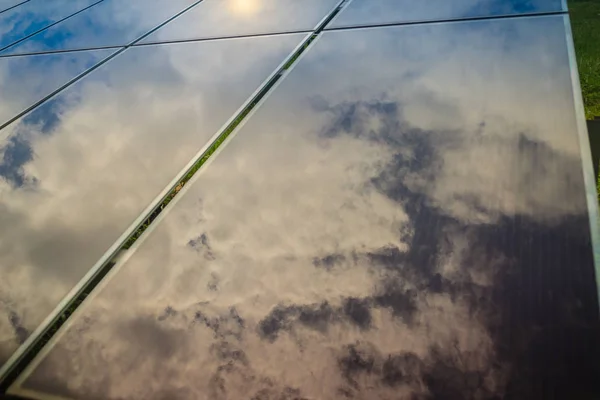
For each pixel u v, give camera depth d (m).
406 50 2.71
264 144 2.14
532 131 1.84
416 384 1.11
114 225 1.92
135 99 2.94
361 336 1.24
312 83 2.57
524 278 1.29
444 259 1.39
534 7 2.86
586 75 3.49
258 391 1.18
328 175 1.85
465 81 2.28
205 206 1.84
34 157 2.57
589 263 1.29
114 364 1.33
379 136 2.01
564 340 1.13
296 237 1.60
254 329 1.33
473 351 1.15
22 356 1.45
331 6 3.75
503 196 1.56
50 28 5.16
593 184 1.54
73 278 1.70
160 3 5.09
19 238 1.95
